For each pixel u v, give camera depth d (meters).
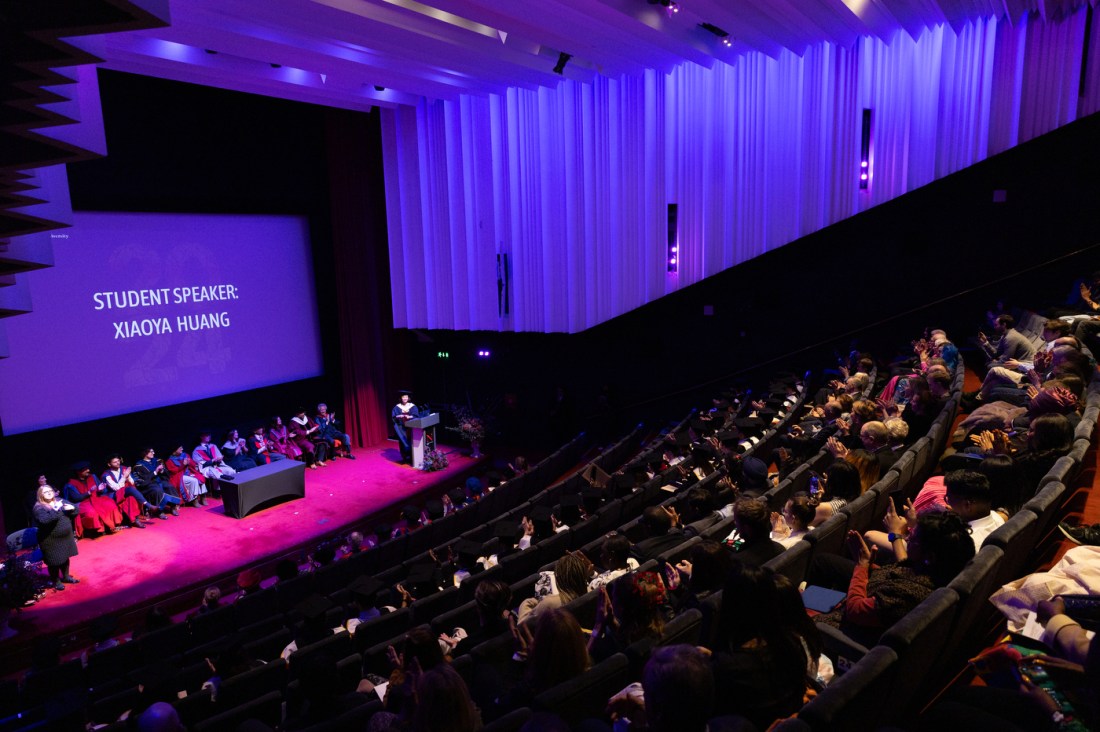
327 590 7.93
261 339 14.44
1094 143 10.12
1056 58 10.21
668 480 8.06
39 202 4.70
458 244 15.41
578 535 6.71
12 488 11.23
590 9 8.82
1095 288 8.16
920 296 11.54
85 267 11.86
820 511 4.07
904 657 2.26
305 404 15.35
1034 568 3.56
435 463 14.17
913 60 11.09
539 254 14.37
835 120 11.66
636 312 13.62
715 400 11.73
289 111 14.38
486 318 15.33
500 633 3.92
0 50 3.38
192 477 12.41
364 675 4.54
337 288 15.45
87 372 12.00
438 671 2.34
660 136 12.85
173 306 13.02
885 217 11.59
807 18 9.86
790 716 2.29
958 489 3.35
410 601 5.98
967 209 11.05
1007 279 10.84
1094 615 2.48
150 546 10.80
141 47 9.93
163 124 12.48
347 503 12.52
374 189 16.08
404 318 16.62
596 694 2.64
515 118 14.13
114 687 5.45
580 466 12.72
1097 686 1.96
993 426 5.24
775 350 12.77
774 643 2.22
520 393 15.79
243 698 4.71
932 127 11.06
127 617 8.98
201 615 6.99
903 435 5.12
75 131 4.49
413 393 17.23
